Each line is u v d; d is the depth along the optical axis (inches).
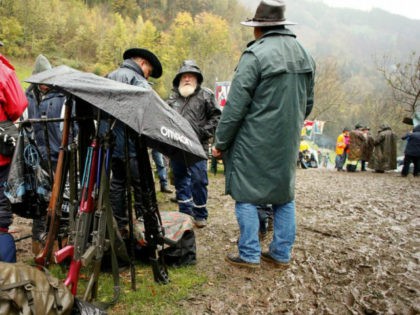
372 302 108.0
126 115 83.5
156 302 105.7
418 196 290.7
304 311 104.0
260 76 113.3
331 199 260.5
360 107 1915.6
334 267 131.9
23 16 2598.4
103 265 120.4
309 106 130.6
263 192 118.8
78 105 93.7
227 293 112.8
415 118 517.7
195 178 170.6
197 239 159.3
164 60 2810.0
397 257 141.9
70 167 92.8
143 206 107.7
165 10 4741.6
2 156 97.7
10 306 67.2
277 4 118.1
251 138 117.3
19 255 132.6
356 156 552.1
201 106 177.5
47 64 130.4
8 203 100.8
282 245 128.5
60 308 73.3
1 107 96.4
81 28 3061.0
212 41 3075.8
